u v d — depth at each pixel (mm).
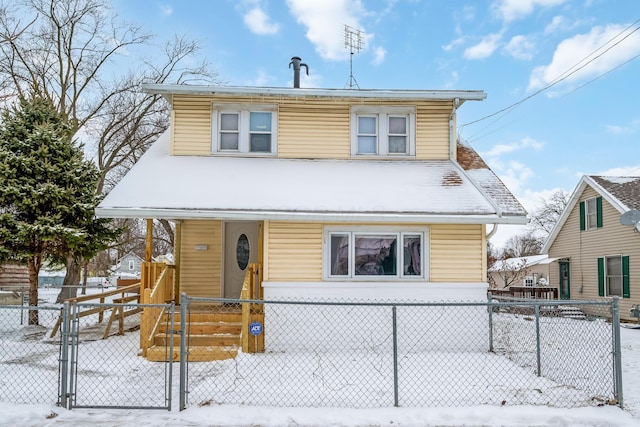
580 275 22031
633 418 5926
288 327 10164
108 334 11234
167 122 23719
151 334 9367
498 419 5867
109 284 45062
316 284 10281
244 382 7441
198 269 12750
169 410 6066
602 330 14477
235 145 12352
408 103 12375
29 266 13344
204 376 7828
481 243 10609
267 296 10203
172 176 11117
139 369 8297
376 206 10297
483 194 10750
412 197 10633
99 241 13719
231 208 10062
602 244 20516
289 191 10695
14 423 5672
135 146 23422
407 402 6512
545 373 8234
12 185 12266
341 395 6805
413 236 10656
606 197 19953
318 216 10008
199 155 12164
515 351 10234
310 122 12367
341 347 10188
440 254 10539
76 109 22172
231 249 12836
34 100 14227
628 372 8461
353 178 11336
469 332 10375
